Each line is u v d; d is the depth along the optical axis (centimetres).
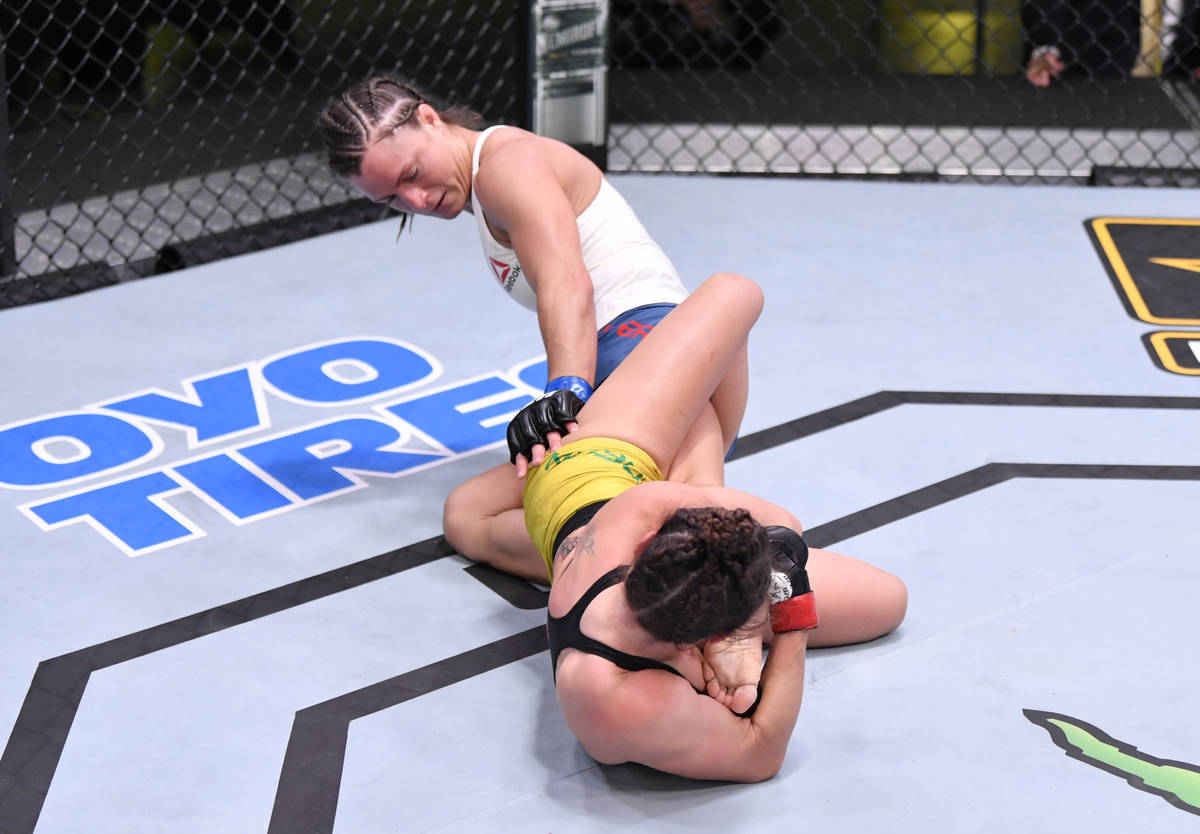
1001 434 306
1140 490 283
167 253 414
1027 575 255
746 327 232
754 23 513
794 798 203
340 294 381
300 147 496
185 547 271
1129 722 217
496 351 350
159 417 320
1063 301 372
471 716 223
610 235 254
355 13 555
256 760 214
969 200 442
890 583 236
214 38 532
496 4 511
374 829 199
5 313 370
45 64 496
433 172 242
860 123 510
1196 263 393
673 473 228
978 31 541
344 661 238
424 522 280
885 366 338
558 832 198
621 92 531
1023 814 199
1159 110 510
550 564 209
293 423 317
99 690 230
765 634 207
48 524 278
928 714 220
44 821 202
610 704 184
